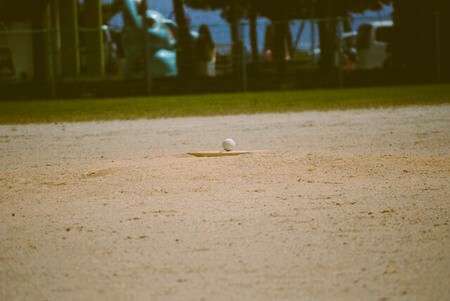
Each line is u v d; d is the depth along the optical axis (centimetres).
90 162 3650
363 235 2017
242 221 2211
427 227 2094
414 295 1530
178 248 1925
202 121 5891
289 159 3262
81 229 2181
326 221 2189
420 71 10731
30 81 10931
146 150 4100
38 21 11194
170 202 2519
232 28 11281
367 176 2922
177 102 8500
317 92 9612
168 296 1558
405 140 4184
